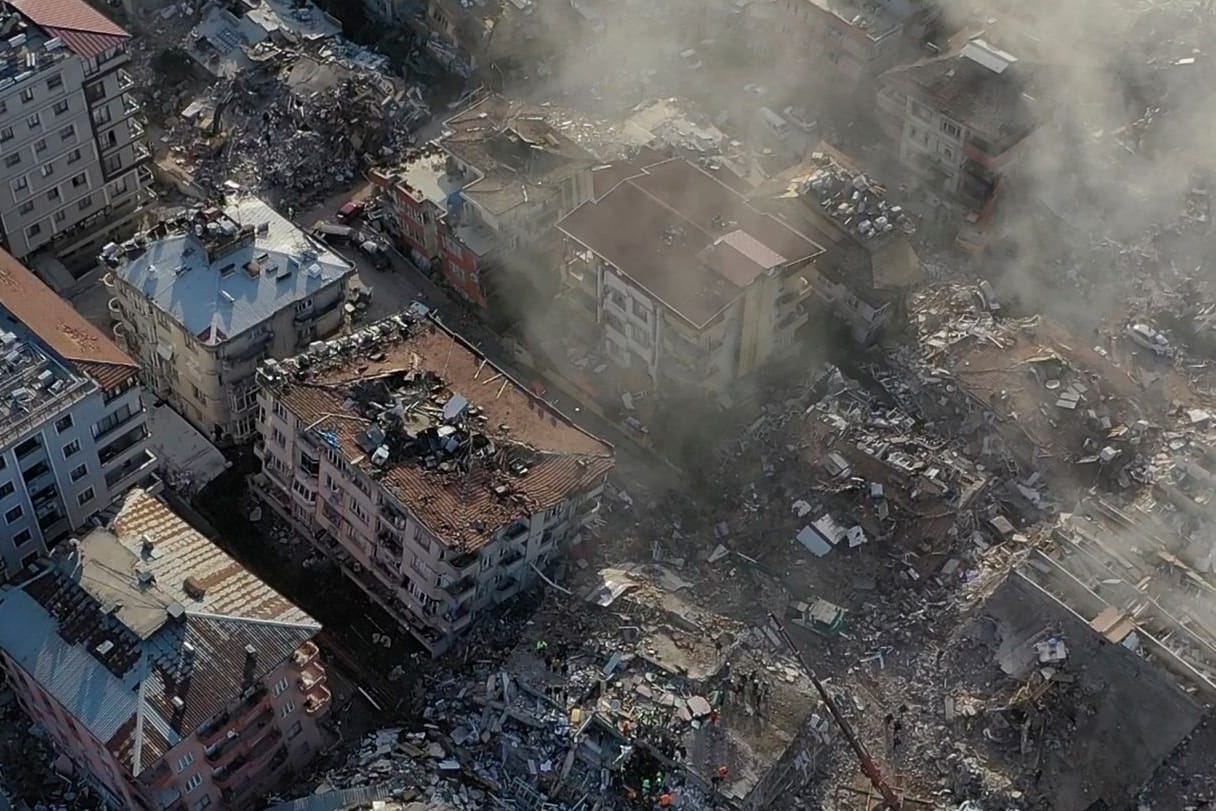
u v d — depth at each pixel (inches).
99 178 4798.2
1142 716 3686.0
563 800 3550.7
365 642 3978.8
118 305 4453.7
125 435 3939.5
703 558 4173.2
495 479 3772.1
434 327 4170.8
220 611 3339.1
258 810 3570.4
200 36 5620.1
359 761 3663.9
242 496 4303.6
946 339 4709.6
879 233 4645.7
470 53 5644.7
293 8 5792.3
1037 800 3612.2
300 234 4446.4
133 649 3243.1
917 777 3686.0
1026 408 4436.5
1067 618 3831.2
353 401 3892.7
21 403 3636.8
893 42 5423.2
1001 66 5059.1
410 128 5413.4
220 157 5290.4
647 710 3627.0
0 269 3996.1
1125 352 4756.4
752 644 3863.2
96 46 4552.2
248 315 4170.8
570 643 3809.1
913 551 4109.3
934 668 3895.2
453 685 3823.8
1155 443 4431.6
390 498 3673.7
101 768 3420.3
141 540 3462.1
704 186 4554.6
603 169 4746.6
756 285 4256.9
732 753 3558.1
